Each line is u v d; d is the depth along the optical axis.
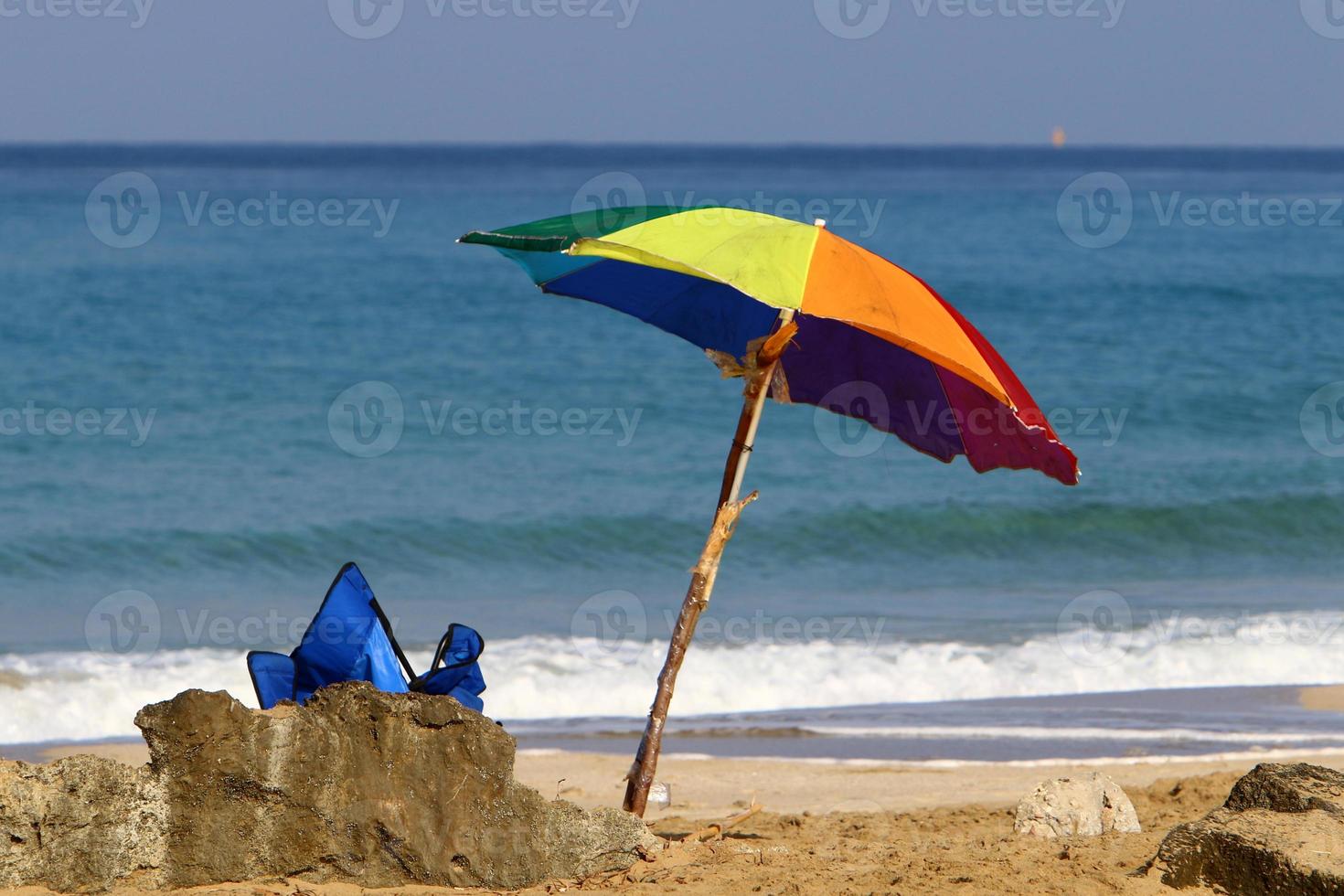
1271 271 125.06
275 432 61.94
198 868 13.79
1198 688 35.59
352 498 52.09
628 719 32.91
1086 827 18.47
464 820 14.23
